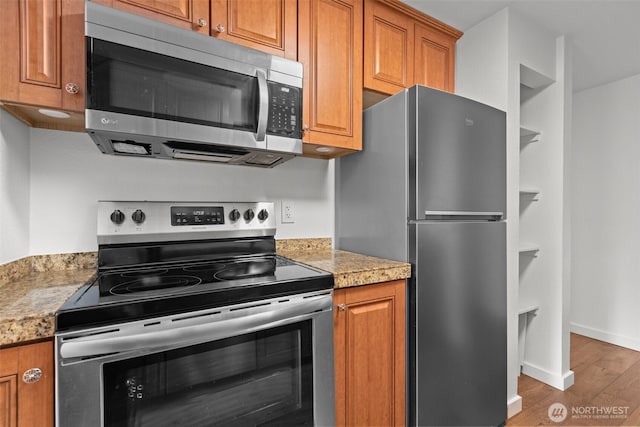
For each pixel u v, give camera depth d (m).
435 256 1.36
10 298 0.83
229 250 1.42
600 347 2.66
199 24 1.13
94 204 1.28
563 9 1.79
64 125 1.17
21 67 0.91
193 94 1.07
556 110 2.10
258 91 1.16
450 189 1.42
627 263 2.68
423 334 1.33
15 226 1.05
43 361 0.71
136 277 1.07
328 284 1.10
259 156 1.36
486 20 1.86
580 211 2.96
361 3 1.55
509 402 1.76
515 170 1.83
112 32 0.94
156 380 0.81
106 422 0.74
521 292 2.26
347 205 1.75
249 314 0.92
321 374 1.07
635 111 2.63
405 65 1.72
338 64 1.47
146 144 1.13
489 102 1.84
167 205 1.31
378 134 1.53
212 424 0.88
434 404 1.36
